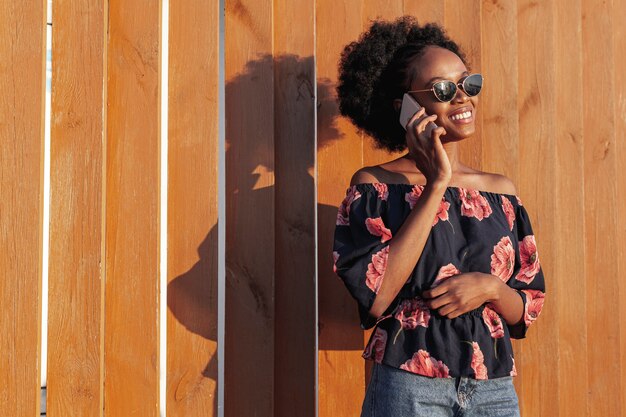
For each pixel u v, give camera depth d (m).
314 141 2.55
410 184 2.17
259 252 2.42
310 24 2.58
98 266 2.15
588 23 3.27
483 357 1.97
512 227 2.21
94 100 2.18
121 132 2.25
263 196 2.43
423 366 1.93
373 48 2.48
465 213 2.12
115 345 2.20
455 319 1.99
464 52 2.90
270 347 2.40
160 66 2.30
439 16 2.87
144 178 2.24
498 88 2.97
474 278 1.98
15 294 2.05
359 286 1.96
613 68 3.28
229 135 2.44
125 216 2.23
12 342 2.04
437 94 2.15
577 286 3.11
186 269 2.31
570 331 3.09
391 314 2.01
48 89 3.23
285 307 2.49
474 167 2.87
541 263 3.00
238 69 2.47
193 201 2.33
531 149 3.04
